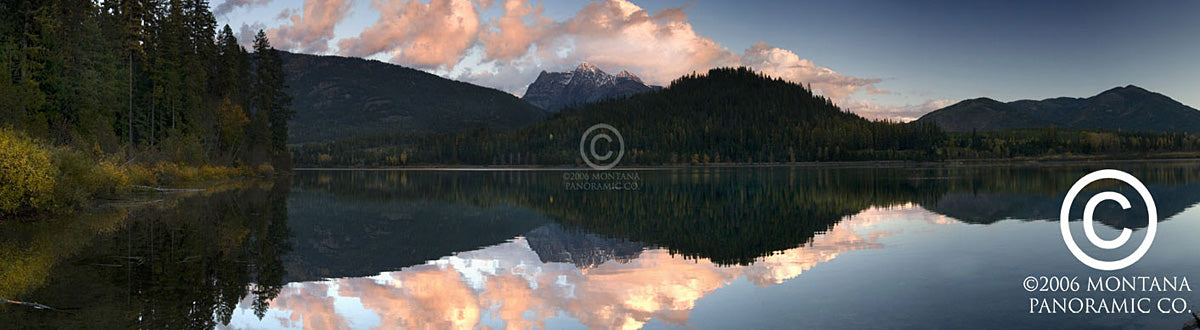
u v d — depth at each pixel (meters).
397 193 50.72
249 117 72.69
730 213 31.44
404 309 11.38
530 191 55.06
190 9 63.19
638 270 15.23
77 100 43.31
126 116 51.78
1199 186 45.88
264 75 72.69
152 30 56.28
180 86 56.75
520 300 12.07
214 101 63.72
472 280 14.09
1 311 10.22
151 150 47.09
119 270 14.02
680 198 44.22
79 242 18.09
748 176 94.75
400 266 15.87
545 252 18.45
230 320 10.27
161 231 20.91
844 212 30.50
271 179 69.38
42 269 13.92
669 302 11.73
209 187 47.78
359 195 46.94
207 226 22.81
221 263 15.41
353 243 20.08
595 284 13.51
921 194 42.66
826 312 10.69
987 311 10.56
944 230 22.12
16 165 22.70
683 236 22.14
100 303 10.95
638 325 10.16
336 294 12.51
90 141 41.94
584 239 21.61
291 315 10.76
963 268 14.47
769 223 26.09
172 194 38.97
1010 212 28.41
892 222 25.30
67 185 26.34
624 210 34.34
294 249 18.27
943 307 10.88
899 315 10.39
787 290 12.48
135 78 53.41
